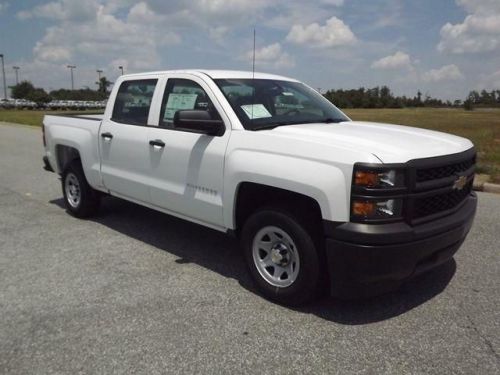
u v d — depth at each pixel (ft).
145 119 16.87
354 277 11.14
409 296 13.30
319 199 11.21
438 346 10.78
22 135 62.85
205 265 15.66
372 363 10.15
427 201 11.53
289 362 10.19
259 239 13.10
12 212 22.24
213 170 13.89
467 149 13.00
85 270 15.16
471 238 18.25
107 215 21.57
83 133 19.66
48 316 12.13
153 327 11.59
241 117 13.75
